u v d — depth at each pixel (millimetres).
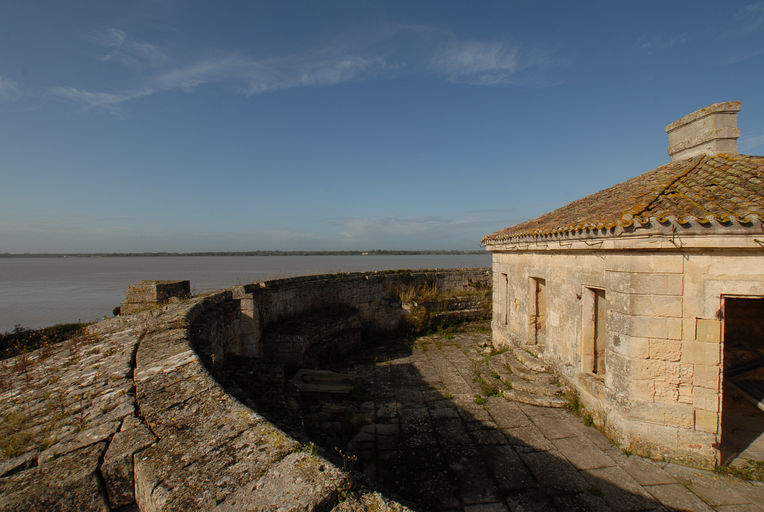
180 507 1757
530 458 5734
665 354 5535
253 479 1908
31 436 2775
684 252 5367
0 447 2648
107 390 3361
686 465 5406
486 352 11570
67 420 2941
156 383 3340
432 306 15867
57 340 9359
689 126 7898
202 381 3225
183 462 2107
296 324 11383
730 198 5250
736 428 6359
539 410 7336
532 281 9445
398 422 7062
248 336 8922
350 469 2250
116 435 2549
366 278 15445
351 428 6742
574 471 5379
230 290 9141
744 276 5090
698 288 5332
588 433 6387
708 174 6289
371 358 11703
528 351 9391
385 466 5625
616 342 6016
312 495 1760
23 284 62812
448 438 6414
